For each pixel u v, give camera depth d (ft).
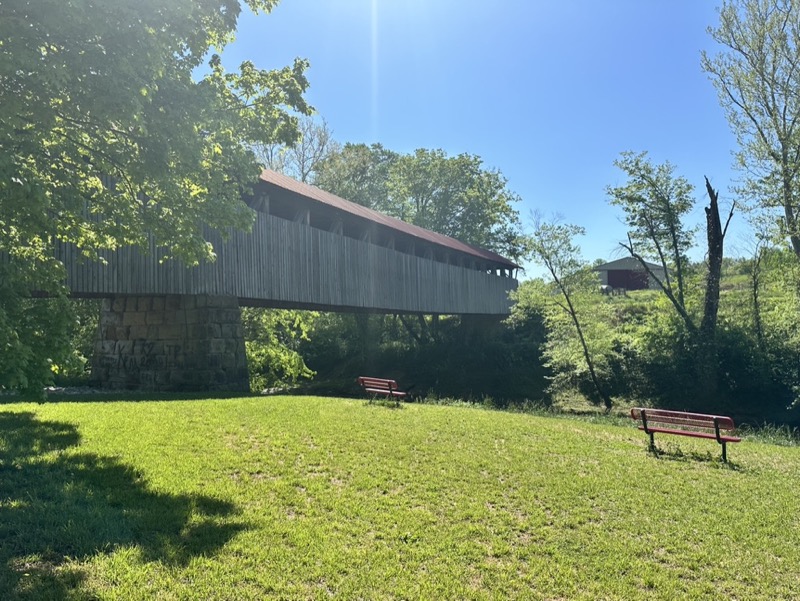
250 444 23.45
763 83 60.85
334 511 16.39
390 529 15.24
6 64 14.20
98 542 12.89
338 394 85.30
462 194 157.89
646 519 17.31
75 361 18.47
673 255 82.74
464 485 19.70
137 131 18.88
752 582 13.35
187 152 20.49
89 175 23.21
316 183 143.64
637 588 12.75
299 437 25.32
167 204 23.97
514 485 20.17
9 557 11.95
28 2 15.05
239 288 51.52
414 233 86.33
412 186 159.84
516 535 15.53
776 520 17.71
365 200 154.10
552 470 22.45
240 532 14.23
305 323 89.25
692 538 15.93
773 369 71.67
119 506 15.51
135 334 48.93
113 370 49.39
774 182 59.00
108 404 31.83
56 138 20.89
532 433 30.94
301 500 17.06
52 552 12.34
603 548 14.84
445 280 95.91
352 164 149.89
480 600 11.76
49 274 19.44
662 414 27.91
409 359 112.88
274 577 12.04
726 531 16.55
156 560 12.32
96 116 17.84
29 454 19.84
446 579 12.53
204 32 23.82
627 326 91.81
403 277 82.48
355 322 120.06
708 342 76.33
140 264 43.29
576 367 85.35
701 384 76.07
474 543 14.65
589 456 25.77
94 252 25.48
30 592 10.53
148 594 10.87
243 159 26.30
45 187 17.88
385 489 18.79
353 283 70.08
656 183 79.30
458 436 28.19
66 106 18.79
